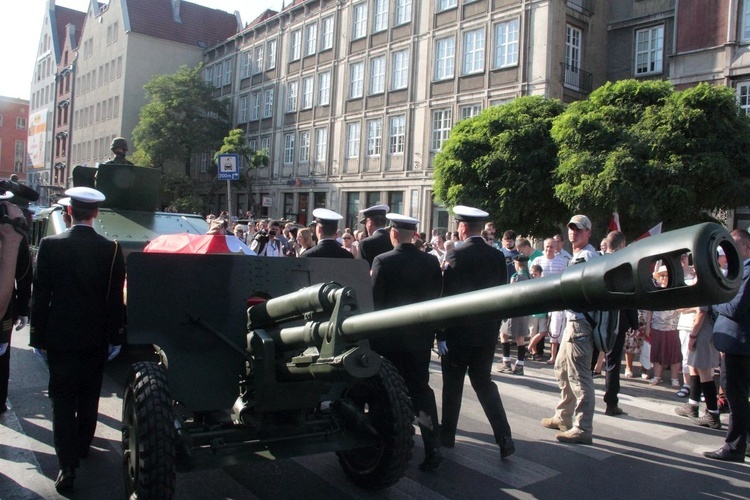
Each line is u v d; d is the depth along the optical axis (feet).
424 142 92.12
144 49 159.74
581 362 18.52
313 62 116.37
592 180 46.14
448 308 7.79
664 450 18.34
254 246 43.86
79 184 32.65
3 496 13.79
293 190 119.55
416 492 14.61
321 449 13.25
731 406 17.52
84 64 187.52
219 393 13.52
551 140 53.88
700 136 45.70
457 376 17.38
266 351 12.25
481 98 83.82
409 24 95.30
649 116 46.96
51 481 14.74
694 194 44.80
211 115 141.08
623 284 6.12
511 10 80.23
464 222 17.40
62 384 14.34
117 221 29.14
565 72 78.33
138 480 11.55
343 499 14.07
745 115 47.47
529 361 32.60
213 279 14.40
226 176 39.32
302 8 119.55
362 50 104.53
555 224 55.77
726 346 17.26
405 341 15.75
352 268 16.17
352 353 9.82
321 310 10.74
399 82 97.71
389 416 13.52
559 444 18.53
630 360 29.68
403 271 16.11
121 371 25.66
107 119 168.14
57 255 14.34
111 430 18.56
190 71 136.15
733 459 17.48
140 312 13.58
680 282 5.76
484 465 16.56
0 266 14.42
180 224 30.68
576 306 6.53
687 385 25.50
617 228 41.93
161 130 129.39
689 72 70.08
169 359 13.42
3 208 14.98
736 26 66.49
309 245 27.58
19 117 262.06
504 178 54.60
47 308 14.28
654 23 78.89
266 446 13.21
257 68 134.10
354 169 105.50
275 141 126.11
